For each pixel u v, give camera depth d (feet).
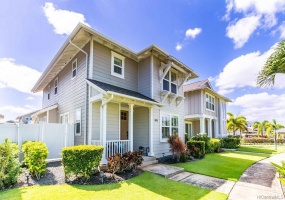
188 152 33.58
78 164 18.39
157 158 32.50
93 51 28.58
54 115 40.75
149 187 17.21
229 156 40.16
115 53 32.07
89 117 26.63
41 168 18.93
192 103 58.95
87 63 28.81
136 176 20.83
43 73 42.50
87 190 15.89
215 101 68.18
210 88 63.05
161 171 23.12
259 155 43.37
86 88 28.27
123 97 25.12
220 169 26.13
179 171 23.84
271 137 103.60
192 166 27.43
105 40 28.71
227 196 15.57
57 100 41.81
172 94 37.09
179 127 40.93
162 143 34.63
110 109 29.35
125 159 21.53
